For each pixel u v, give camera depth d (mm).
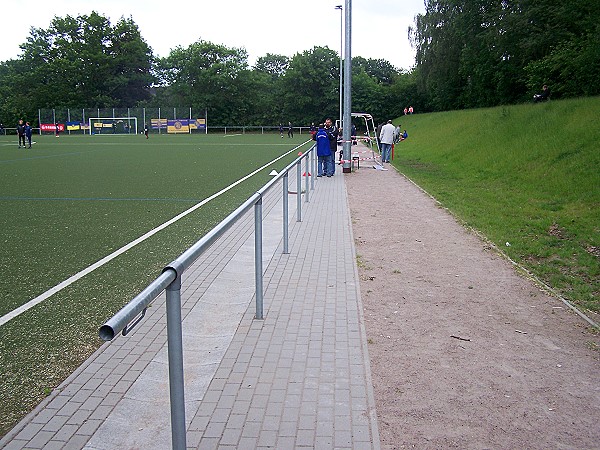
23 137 40625
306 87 85875
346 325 5484
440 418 3770
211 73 84562
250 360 4715
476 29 52844
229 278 7109
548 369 4520
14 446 3488
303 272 7371
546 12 37312
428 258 8086
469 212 11938
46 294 6484
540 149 18047
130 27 91000
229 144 45125
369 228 10305
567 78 30484
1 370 4582
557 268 7664
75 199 14078
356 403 3975
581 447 3447
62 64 85688
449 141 29500
